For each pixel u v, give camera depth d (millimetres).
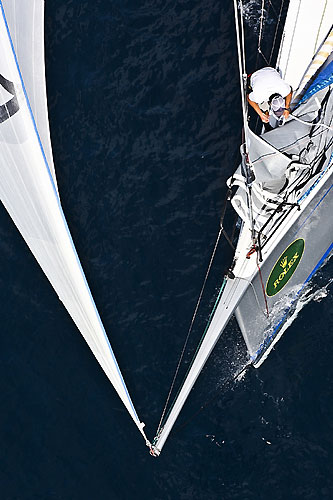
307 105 17703
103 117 22906
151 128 22641
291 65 19250
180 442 19047
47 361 20406
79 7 24156
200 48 23297
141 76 23234
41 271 21359
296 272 19078
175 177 22016
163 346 20219
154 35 23641
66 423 19641
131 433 19375
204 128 22422
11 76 12016
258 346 19250
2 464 19250
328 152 17453
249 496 18391
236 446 18891
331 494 18156
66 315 20906
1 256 21547
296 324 19812
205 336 16672
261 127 21672
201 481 18672
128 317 20625
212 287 20656
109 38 23734
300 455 18641
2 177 12352
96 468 19094
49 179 12188
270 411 19125
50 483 18984
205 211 21516
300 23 19391
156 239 21406
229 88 22734
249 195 15625
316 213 18203
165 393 19672
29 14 14320
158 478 18828
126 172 22250
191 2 23812
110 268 21234
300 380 19344
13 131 12086
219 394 19375
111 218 21781
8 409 19891
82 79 23344
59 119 22984
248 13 23312
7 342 20656
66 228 12297
